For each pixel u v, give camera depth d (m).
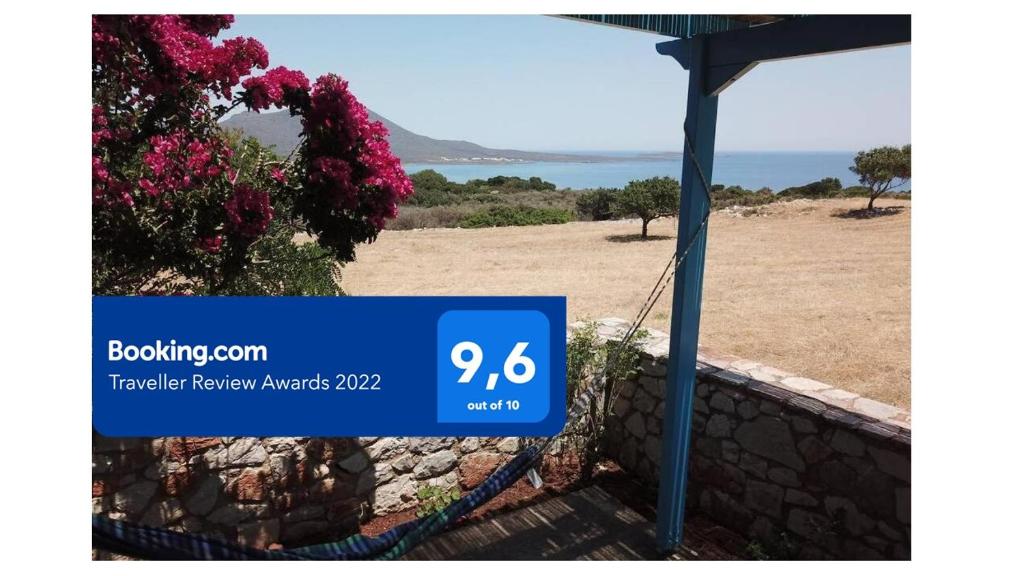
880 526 3.29
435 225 20.83
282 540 3.88
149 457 3.48
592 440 4.85
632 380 4.68
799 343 7.09
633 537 4.01
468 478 4.48
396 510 4.25
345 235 3.32
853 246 13.85
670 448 3.72
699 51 3.31
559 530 4.09
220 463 3.66
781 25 2.93
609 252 14.87
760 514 3.88
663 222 19.28
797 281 10.72
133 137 2.97
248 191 3.04
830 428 3.48
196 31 3.21
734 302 9.36
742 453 3.97
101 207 2.79
